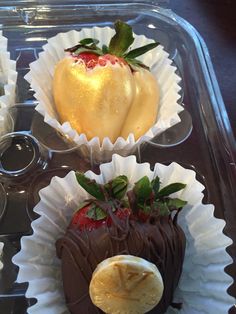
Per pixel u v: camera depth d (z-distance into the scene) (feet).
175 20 0.54
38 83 0.46
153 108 0.45
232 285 0.38
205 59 0.52
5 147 0.45
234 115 0.54
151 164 0.45
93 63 0.43
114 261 0.31
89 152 0.45
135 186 0.35
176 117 0.44
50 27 0.54
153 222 0.35
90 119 0.43
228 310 0.35
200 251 0.38
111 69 0.42
